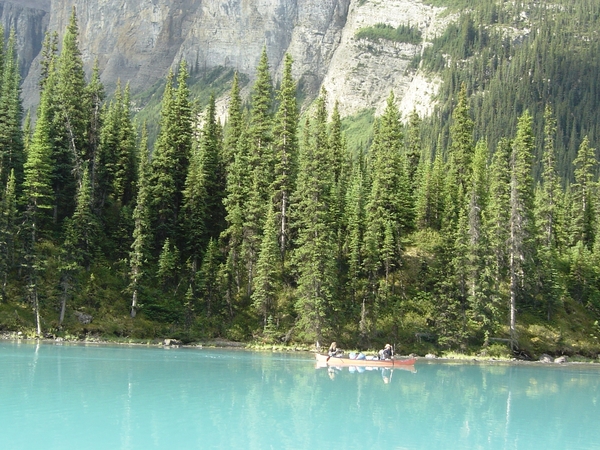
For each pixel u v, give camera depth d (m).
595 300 85.12
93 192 77.62
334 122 94.56
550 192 96.19
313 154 73.25
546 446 26.19
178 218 79.88
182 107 83.44
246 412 29.72
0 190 68.50
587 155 101.31
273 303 71.81
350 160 102.62
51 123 77.44
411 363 56.38
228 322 70.38
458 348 69.75
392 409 32.78
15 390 32.97
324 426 27.45
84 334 63.97
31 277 63.50
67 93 78.56
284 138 78.75
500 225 76.38
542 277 79.25
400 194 82.12
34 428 24.70
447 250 73.75
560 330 76.44
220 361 51.81
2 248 64.19
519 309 78.88
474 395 39.97
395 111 87.50
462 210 74.69
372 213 75.69
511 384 46.88
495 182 78.88
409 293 75.50
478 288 69.75
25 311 64.12
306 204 71.25
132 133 85.56
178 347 63.53
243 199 78.69
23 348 53.34
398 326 70.62
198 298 71.88
